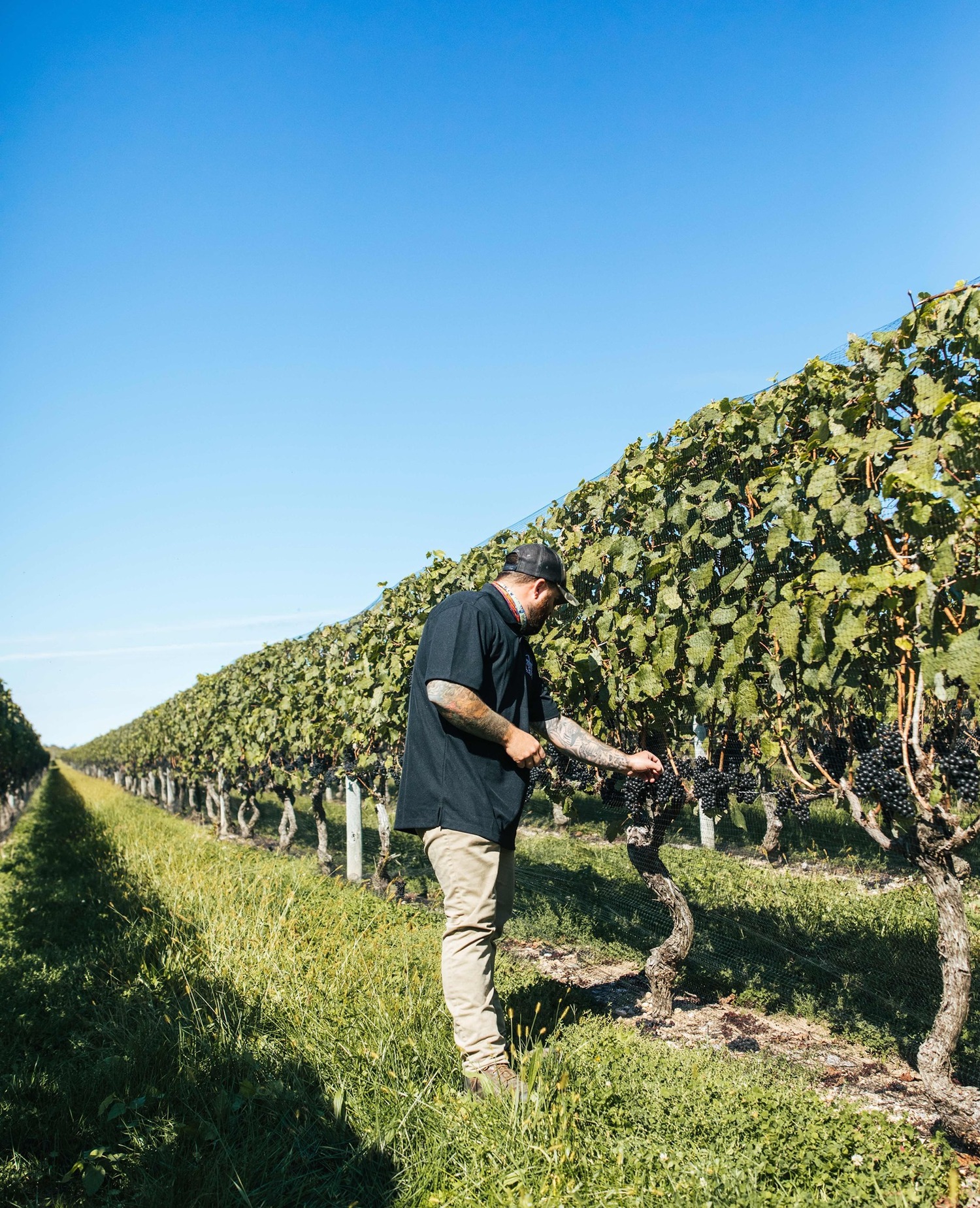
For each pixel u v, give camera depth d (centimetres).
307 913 545
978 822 276
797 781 363
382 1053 302
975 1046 323
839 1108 287
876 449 292
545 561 333
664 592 394
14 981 441
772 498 343
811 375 343
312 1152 255
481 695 312
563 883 572
